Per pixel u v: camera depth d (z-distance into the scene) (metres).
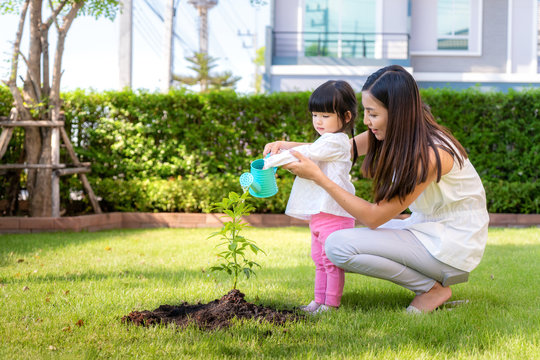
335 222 2.89
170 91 8.68
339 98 2.82
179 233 7.22
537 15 14.84
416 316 2.70
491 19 15.01
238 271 2.95
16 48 7.60
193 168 8.71
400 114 2.61
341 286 2.90
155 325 2.53
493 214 8.52
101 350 2.20
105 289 3.38
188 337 2.34
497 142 8.85
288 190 8.46
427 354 2.16
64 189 8.47
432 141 2.64
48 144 7.64
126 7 14.47
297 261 4.70
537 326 2.58
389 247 2.75
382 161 2.68
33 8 7.66
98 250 5.40
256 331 2.43
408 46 14.65
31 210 7.58
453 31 15.17
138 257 4.95
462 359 2.12
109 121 8.58
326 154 2.83
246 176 2.80
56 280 3.73
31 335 2.39
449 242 2.75
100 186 8.36
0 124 7.41
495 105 8.75
